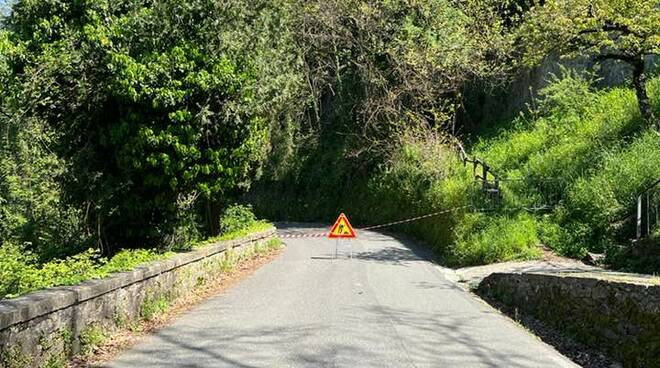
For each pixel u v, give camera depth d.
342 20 30.30
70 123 13.06
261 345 6.93
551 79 26.81
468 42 27.20
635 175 14.66
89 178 13.09
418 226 23.41
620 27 16.20
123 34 12.23
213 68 12.47
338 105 33.25
